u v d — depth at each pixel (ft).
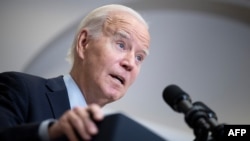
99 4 27.78
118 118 5.48
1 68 29.45
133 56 11.21
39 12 27.89
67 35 29.12
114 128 5.41
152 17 31.22
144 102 34.94
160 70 34.88
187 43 34.30
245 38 34.40
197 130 6.70
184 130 34.35
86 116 5.46
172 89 7.58
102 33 11.43
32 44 28.99
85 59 11.21
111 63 10.93
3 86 9.34
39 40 28.84
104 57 10.97
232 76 36.09
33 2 27.63
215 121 6.68
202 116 6.76
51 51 29.89
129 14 11.76
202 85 35.83
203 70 35.58
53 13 28.02
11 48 28.86
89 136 5.41
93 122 5.51
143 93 34.91
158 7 29.96
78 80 11.08
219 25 33.22
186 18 32.27
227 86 36.22
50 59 30.45
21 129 6.07
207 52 35.01
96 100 11.06
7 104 8.77
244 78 36.11
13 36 28.43
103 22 11.58
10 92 9.16
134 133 5.57
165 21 32.17
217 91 36.11
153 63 34.58
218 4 30.60
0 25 27.86
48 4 27.76
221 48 34.94
